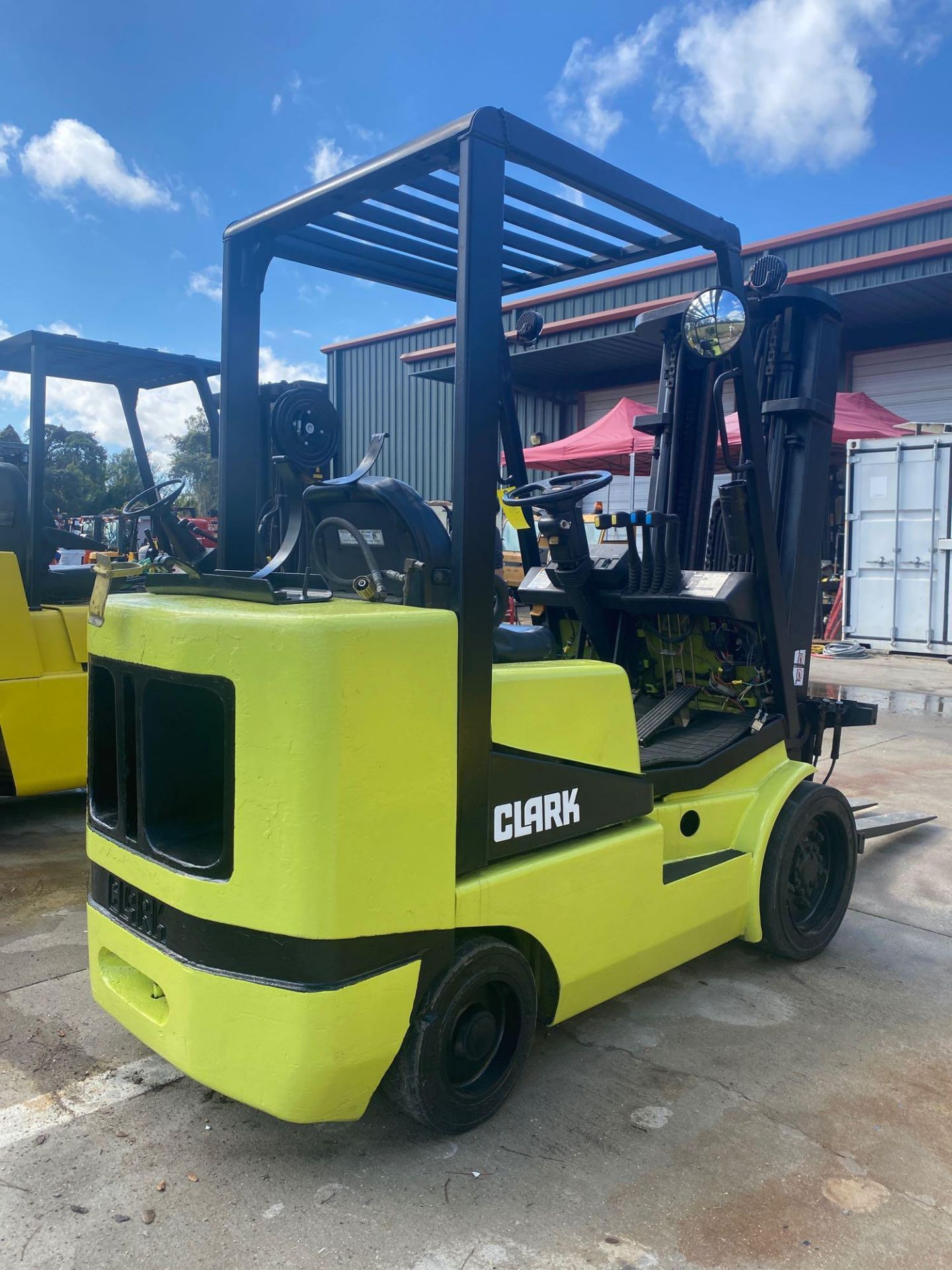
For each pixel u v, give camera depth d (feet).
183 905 6.79
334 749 6.16
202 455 132.98
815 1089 8.46
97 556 8.16
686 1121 7.91
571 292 52.60
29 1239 6.43
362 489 7.60
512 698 7.67
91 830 8.18
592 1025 9.62
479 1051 7.54
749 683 11.61
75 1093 8.24
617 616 12.01
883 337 47.91
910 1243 6.51
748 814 10.64
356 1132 7.68
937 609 36.22
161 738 7.47
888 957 11.41
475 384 6.86
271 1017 6.37
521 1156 7.40
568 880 8.00
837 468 48.29
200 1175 7.13
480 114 6.77
